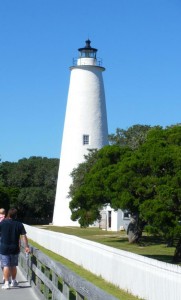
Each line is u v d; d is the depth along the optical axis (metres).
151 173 25.59
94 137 62.44
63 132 64.25
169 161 24.25
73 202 31.86
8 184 89.81
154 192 25.31
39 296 12.80
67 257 25.52
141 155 26.20
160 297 12.62
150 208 23.38
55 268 10.71
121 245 38.12
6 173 91.31
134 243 38.91
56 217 64.06
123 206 25.94
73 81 63.47
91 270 20.23
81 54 63.91
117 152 31.58
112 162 31.91
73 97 63.19
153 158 24.72
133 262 14.94
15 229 14.57
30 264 15.34
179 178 23.42
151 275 13.33
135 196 26.12
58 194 63.78
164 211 23.03
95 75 63.22
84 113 62.56
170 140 26.73
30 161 91.44
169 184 23.58
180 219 23.70
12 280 14.88
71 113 63.06
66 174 62.66
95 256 19.62
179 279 11.41
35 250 14.64
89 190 30.09
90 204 31.14
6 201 69.25
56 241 29.02
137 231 39.03
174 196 23.39
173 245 36.38
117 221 55.81
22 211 84.81
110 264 17.38
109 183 27.28
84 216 31.88
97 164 32.31
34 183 89.31
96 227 61.97
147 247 36.44
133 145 50.53
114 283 16.78
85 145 62.19
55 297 10.54
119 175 26.31
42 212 85.12
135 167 25.75
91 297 6.93
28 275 16.05
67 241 25.67
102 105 63.53
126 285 15.48
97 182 29.97
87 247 21.11
